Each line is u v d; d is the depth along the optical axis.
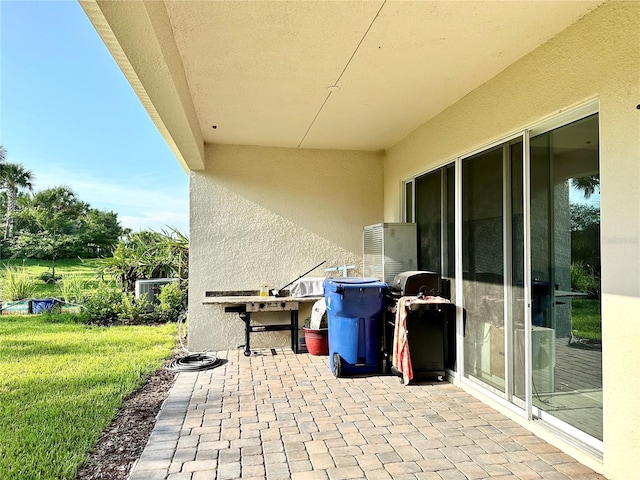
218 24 2.74
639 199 2.25
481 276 3.84
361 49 3.12
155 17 2.21
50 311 8.98
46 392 3.96
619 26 2.38
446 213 4.50
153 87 2.95
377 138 5.59
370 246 5.64
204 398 3.82
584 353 2.75
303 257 6.04
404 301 4.24
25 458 2.69
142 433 3.12
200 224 5.79
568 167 2.91
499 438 2.99
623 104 2.35
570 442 2.76
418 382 4.32
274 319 6.00
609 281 2.43
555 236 3.01
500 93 3.50
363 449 2.81
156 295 8.52
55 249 16.97
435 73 3.54
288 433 3.07
